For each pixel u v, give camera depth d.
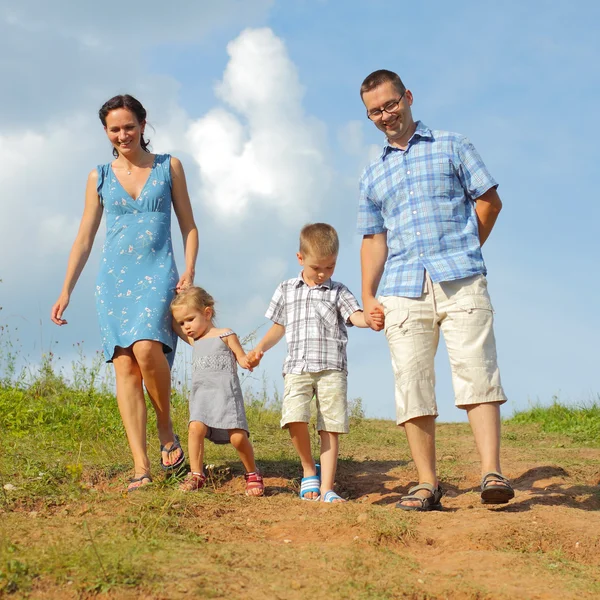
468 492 4.99
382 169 4.57
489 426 4.18
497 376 4.23
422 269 4.34
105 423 7.18
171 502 3.91
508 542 3.55
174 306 4.91
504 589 2.89
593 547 3.56
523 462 6.25
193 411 4.87
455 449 7.16
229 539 3.48
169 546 3.18
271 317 5.19
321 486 4.88
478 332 4.22
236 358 5.02
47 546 3.09
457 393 4.25
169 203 5.11
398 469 5.95
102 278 4.94
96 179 5.07
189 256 5.13
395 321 4.36
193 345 5.02
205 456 5.90
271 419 8.70
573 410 11.01
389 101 4.39
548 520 3.83
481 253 4.38
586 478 5.70
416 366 4.32
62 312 4.99
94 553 2.94
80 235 5.11
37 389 8.45
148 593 2.63
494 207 4.45
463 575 3.06
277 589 2.75
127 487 4.68
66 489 4.50
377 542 3.49
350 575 2.96
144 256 4.95
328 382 4.95
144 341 4.74
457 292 4.28
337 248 5.07
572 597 2.84
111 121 4.94
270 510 4.07
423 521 3.85
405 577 2.99
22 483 4.70
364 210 4.70
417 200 4.40
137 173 5.04
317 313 5.01
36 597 2.63
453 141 4.43
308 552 3.24
